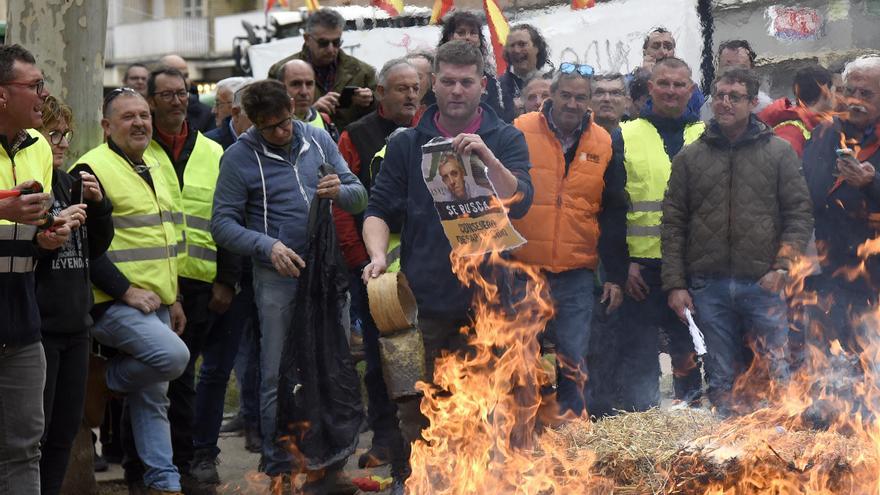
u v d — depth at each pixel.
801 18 16.08
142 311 9.03
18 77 7.29
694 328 9.92
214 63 46.00
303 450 9.16
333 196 9.34
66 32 10.87
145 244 9.23
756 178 9.98
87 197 8.30
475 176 8.05
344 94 12.26
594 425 8.15
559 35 15.82
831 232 10.34
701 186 10.09
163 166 9.95
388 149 8.76
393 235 9.75
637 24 15.42
